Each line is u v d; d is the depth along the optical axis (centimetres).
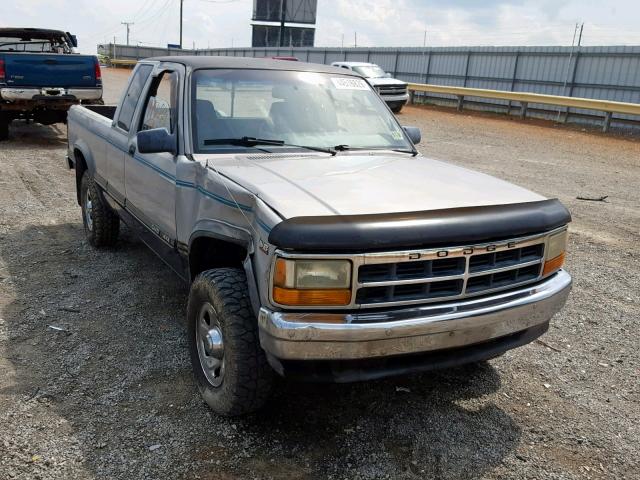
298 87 431
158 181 408
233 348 296
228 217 319
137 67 516
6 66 1171
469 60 2842
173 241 396
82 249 608
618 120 1945
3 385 354
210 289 311
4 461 286
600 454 311
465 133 1794
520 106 2316
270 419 328
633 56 2117
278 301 266
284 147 390
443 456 305
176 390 354
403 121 2083
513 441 320
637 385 381
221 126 387
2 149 1194
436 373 387
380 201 296
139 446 302
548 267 320
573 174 1147
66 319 447
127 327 437
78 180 653
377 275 270
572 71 2347
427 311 278
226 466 290
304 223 262
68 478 278
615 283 564
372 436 318
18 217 717
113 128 523
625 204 904
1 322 438
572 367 402
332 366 278
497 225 290
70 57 1220
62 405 336
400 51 3262
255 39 7281
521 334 323
